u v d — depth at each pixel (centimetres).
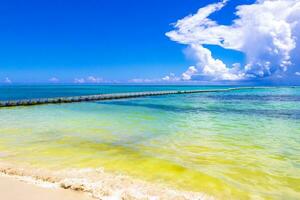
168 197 530
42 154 863
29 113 2208
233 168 755
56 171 667
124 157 844
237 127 1501
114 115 2050
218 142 1093
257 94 6700
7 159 798
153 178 650
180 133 1284
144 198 517
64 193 524
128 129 1379
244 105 3191
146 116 2012
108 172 684
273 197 571
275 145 1048
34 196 504
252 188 616
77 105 3188
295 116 2062
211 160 830
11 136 1160
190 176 676
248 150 964
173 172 704
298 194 589
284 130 1408
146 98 4909
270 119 1883
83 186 557
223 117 1989
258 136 1230
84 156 847
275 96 5588
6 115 2044
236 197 564
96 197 512
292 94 6681
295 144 1068
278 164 799
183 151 936
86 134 1223
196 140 1124
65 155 855
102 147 975
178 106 3041
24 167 707
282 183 650
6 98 4931
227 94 6750
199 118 1912
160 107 2898
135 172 695
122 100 4269
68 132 1268
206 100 4269
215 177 675
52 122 1622
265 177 689
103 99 4372
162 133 1279
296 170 746
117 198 511
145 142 1072
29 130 1318
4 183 571
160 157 850
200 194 562
